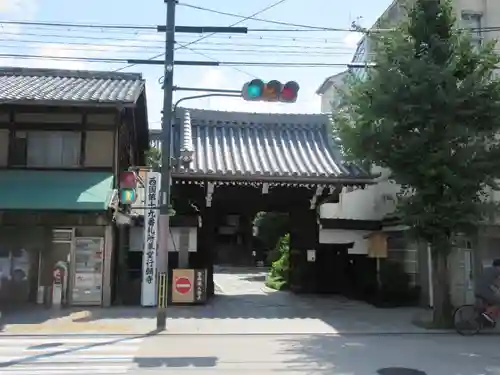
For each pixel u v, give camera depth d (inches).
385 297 710.5
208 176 689.6
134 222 722.8
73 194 602.9
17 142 662.5
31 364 353.7
